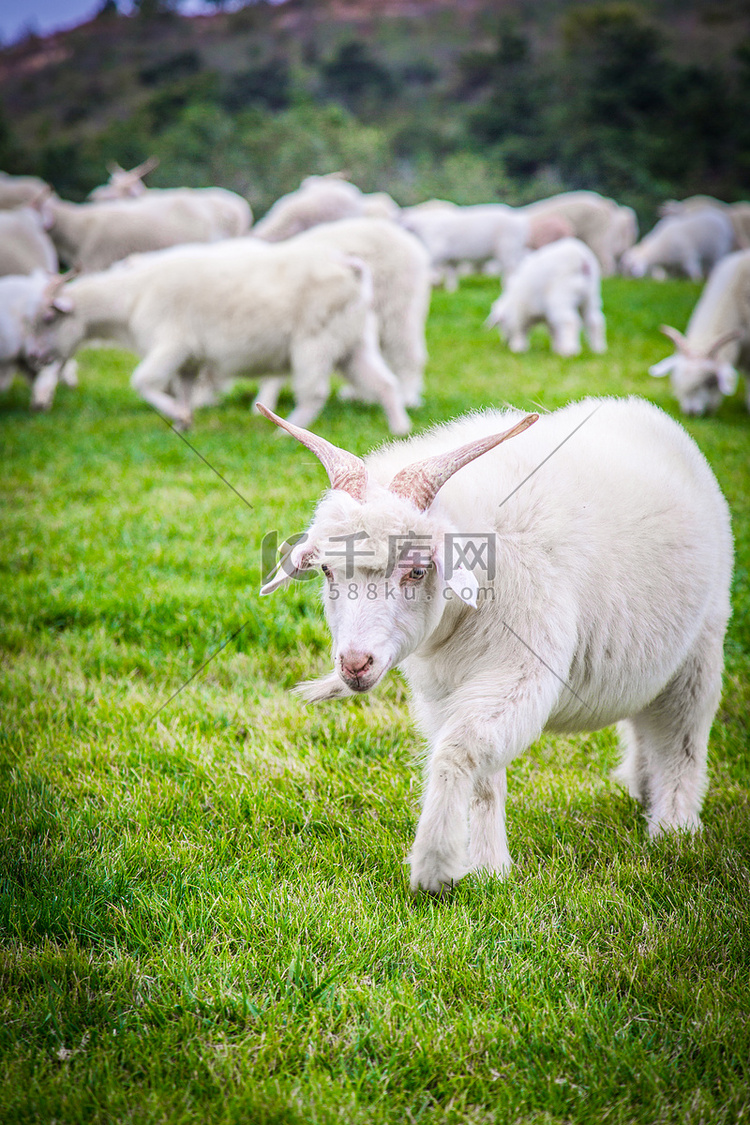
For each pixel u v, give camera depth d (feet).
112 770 13.07
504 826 11.41
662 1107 7.86
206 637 17.24
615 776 13.51
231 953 9.62
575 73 159.53
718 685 12.55
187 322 28.78
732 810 12.65
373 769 13.34
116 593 18.58
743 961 9.56
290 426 10.59
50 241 52.80
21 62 218.18
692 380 34.71
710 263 82.02
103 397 35.60
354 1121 7.68
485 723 9.71
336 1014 8.83
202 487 24.32
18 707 14.97
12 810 12.00
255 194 107.65
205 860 11.14
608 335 48.91
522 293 43.91
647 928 9.93
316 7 234.79
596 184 135.23
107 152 118.42
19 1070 8.09
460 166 126.21
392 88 172.86
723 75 159.02
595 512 10.87
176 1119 7.66
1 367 33.73
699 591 11.79
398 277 31.09
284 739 14.10
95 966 9.29
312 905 10.14
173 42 219.61
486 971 9.23
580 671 11.02
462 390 34.73
